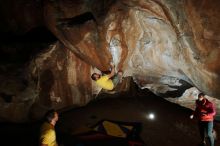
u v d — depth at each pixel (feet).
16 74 32.07
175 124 33.83
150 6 29.37
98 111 36.55
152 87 40.93
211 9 26.03
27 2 34.96
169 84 40.11
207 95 32.65
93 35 31.68
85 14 31.94
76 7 31.71
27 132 30.66
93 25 31.17
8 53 33.50
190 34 28.40
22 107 32.12
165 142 29.84
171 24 29.25
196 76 31.89
